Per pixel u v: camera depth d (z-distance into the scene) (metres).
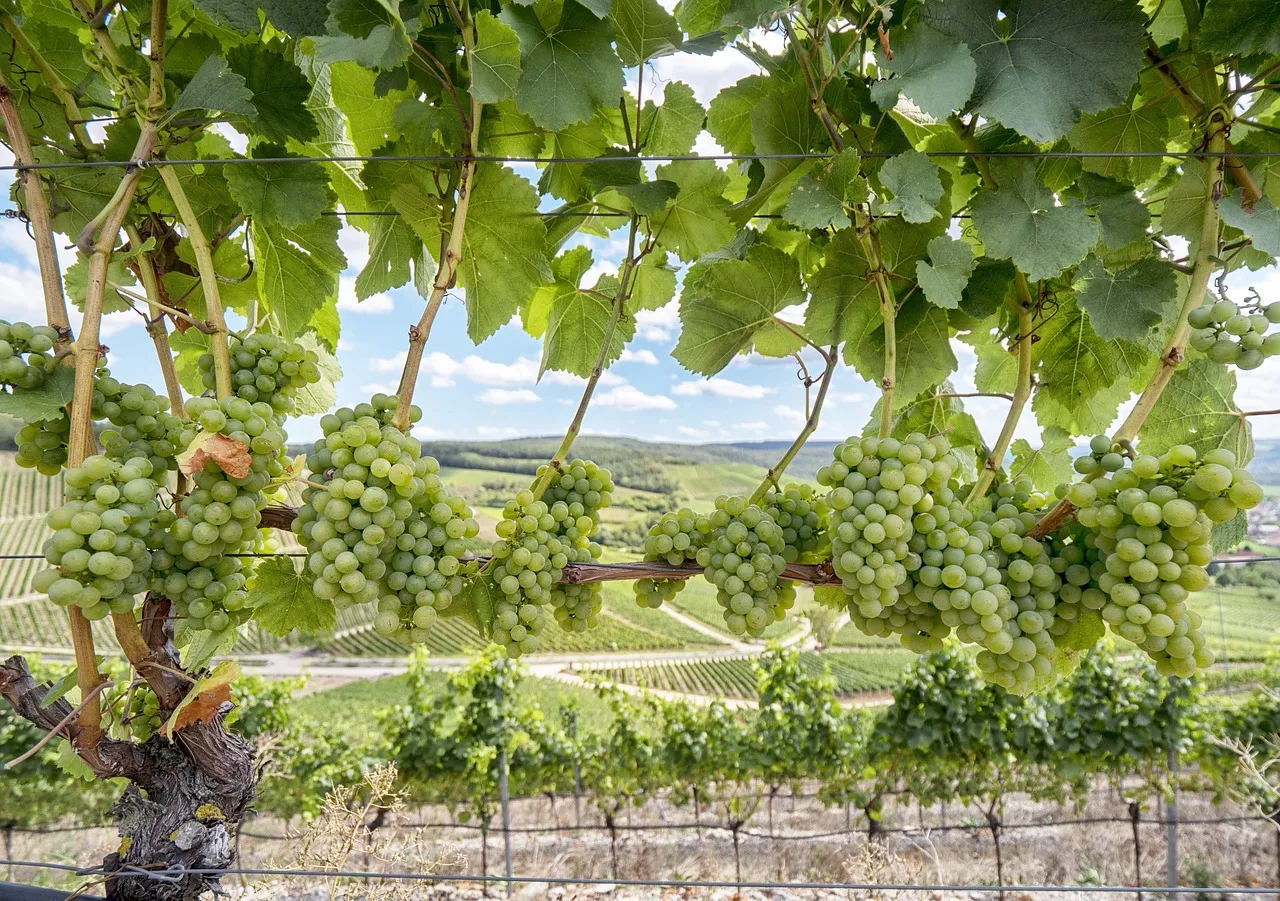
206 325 1.18
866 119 1.49
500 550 1.25
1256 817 7.06
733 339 1.58
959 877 7.18
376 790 2.14
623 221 1.94
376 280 1.63
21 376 1.01
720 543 1.28
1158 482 1.09
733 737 8.02
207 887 1.29
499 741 7.86
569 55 1.19
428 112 1.30
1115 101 1.13
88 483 1.00
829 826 8.99
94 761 1.19
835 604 1.42
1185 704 6.83
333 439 1.09
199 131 1.24
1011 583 1.19
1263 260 1.66
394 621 1.17
